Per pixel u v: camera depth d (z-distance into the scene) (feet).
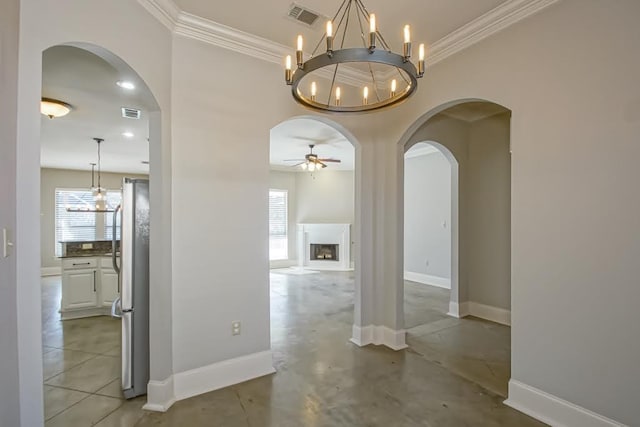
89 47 5.95
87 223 28.12
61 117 14.07
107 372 9.41
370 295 11.76
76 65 9.37
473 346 11.48
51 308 16.26
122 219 8.17
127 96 11.73
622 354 6.12
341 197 29.84
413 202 23.02
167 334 7.84
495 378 9.18
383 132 11.78
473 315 15.24
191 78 8.29
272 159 25.38
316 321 14.21
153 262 7.74
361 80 11.25
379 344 11.66
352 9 7.69
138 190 8.36
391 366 9.89
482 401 8.00
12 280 4.27
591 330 6.52
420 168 22.49
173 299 8.02
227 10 7.75
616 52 6.18
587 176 6.56
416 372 9.51
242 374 8.97
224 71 8.78
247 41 8.86
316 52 9.71
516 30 7.72
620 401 6.14
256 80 9.32
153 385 7.68
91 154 21.62
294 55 9.62
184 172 8.18
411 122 10.64
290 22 8.24
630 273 6.03
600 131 6.39
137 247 8.24
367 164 11.72
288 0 7.40
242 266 9.07
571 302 6.80
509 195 13.98
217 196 8.67
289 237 30.35
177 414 7.45
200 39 8.36
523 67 7.58
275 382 8.91
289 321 14.21
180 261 8.13
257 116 9.34
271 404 7.86
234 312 8.92
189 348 8.23
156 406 7.63
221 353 8.70
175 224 8.05
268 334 9.47
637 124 5.94
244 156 9.12
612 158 6.23
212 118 8.60
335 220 29.89
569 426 6.79
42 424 4.72
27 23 4.61
